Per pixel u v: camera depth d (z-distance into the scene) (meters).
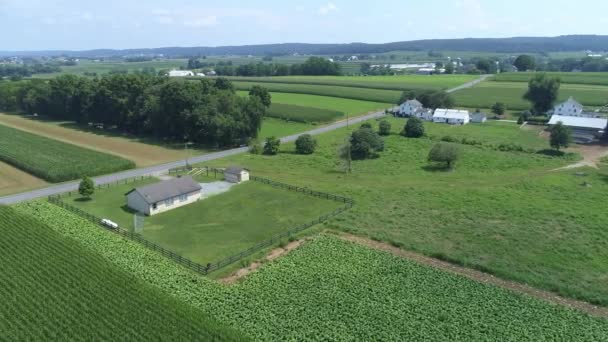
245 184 83.44
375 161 99.81
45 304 42.66
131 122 132.12
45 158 97.31
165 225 64.62
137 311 42.03
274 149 106.81
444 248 57.25
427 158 100.25
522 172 90.69
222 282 49.50
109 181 85.19
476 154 103.19
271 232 62.50
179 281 48.81
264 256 55.72
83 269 49.31
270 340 39.00
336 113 159.25
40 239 56.28
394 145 113.00
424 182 84.81
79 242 57.03
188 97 117.00
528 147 110.44
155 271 50.72
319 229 63.50
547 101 154.38
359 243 58.97
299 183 84.31
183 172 91.38
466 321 42.03
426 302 45.12
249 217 67.81
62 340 37.91
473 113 148.88
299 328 40.81
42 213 66.88
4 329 39.22
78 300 43.50
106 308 42.31
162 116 123.44
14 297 43.66
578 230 61.88
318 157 103.88
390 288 47.72
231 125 112.88
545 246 57.53
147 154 107.50
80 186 73.88
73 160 95.69
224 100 116.50
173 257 54.50
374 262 53.38
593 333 40.53
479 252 56.09
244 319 42.03
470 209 70.25
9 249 53.28
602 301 45.59
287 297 45.94
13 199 74.06
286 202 74.12
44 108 162.75
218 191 79.50
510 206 71.12
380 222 65.50
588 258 54.41
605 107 166.25
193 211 70.12
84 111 145.12
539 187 80.38
